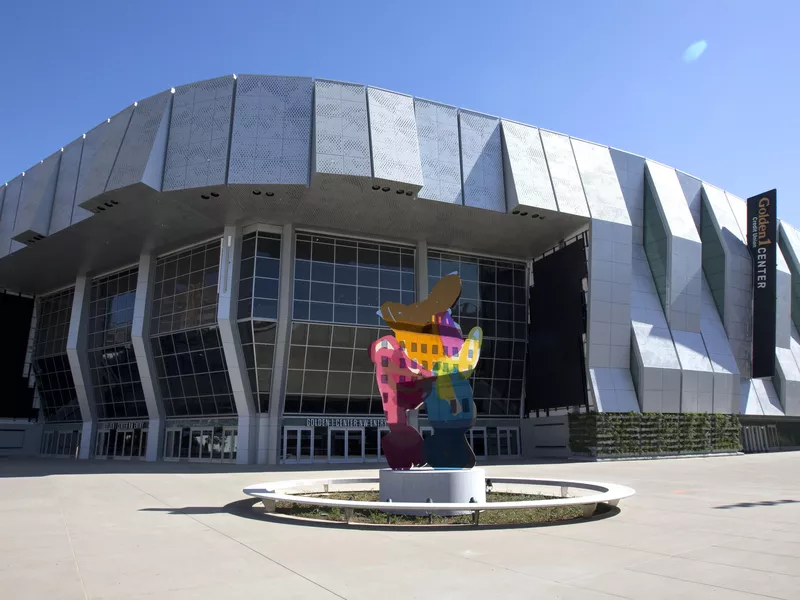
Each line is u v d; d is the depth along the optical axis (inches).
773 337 1722.4
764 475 902.4
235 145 1194.6
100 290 1750.7
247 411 1379.2
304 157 1197.7
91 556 302.0
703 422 1547.7
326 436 1407.5
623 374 1478.8
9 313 1959.9
